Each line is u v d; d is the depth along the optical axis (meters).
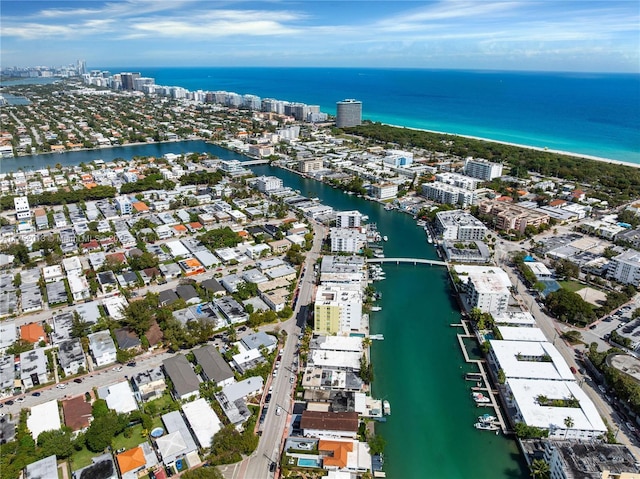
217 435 195.12
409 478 192.25
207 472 174.50
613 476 168.88
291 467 190.12
